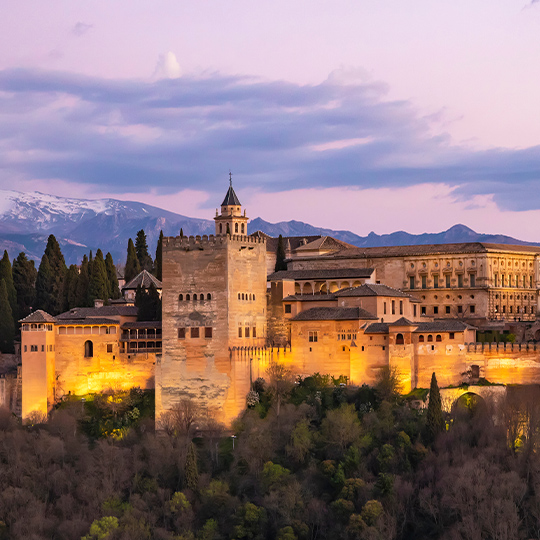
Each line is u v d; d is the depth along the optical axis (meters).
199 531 147.50
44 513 157.75
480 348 182.88
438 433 162.12
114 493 158.25
